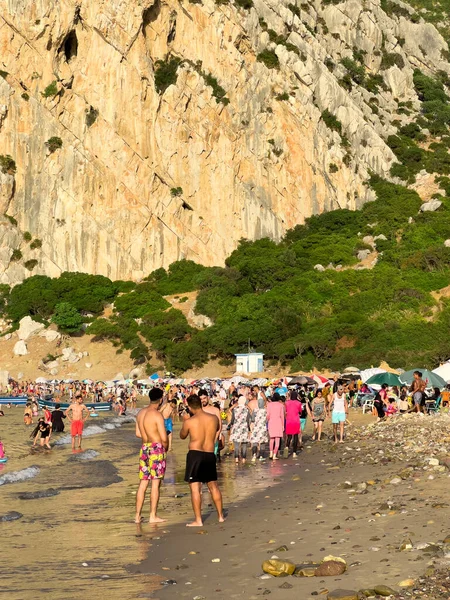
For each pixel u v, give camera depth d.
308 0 187.25
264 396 26.98
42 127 130.88
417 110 183.38
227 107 139.25
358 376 65.50
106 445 35.31
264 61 147.38
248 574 10.77
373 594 9.08
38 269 126.69
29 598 10.25
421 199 142.88
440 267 114.12
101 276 124.38
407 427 32.19
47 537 14.33
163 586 10.55
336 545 11.76
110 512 17.05
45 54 131.88
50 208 129.50
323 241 129.50
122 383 87.25
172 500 18.62
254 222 136.38
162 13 141.00
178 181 135.50
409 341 88.50
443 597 8.79
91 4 134.62
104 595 10.25
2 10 130.62
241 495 18.66
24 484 22.03
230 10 144.88
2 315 120.31
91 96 133.75
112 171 132.00
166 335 104.31
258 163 139.50
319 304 106.50
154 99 135.50
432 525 12.39
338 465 22.67
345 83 167.38
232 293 113.81
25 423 51.78
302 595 9.47
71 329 111.69
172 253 132.00
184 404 51.56
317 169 142.88
